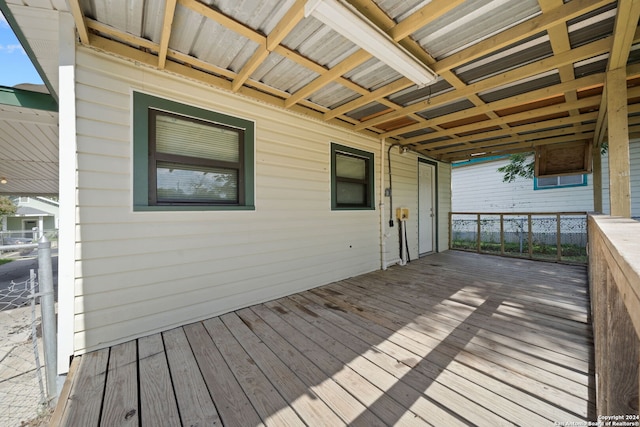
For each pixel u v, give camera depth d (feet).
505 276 13.96
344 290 11.92
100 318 7.02
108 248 7.18
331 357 6.52
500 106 10.91
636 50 7.50
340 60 8.07
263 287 10.43
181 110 8.46
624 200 7.38
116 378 5.77
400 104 11.39
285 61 8.25
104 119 7.16
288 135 11.39
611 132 7.58
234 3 5.87
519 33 6.54
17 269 24.23
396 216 17.31
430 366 6.09
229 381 5.65
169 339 7.52
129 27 6.68
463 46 7.40
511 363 6.14
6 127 12.49
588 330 7.68
